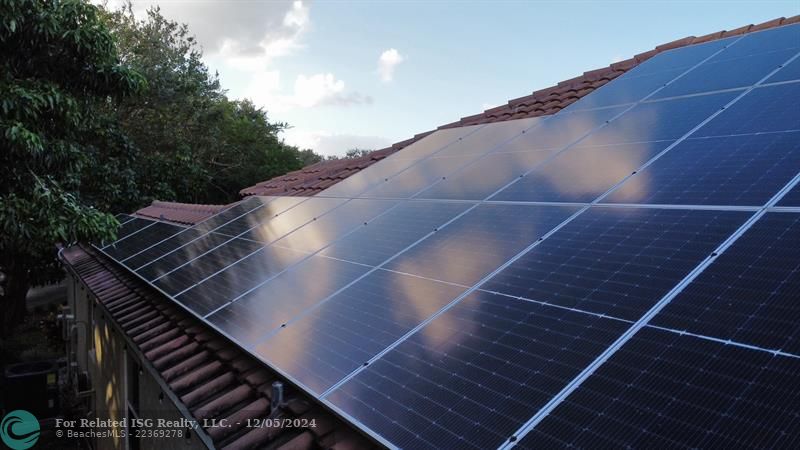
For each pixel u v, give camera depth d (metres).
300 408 4.57
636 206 4.41
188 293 7.07
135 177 24.00
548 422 2.69
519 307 3.72
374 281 5.10
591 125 7.01
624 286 3.47
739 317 2.81
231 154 39.44
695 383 2.54
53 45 10.24
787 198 3.66
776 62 6.25
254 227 9.20
